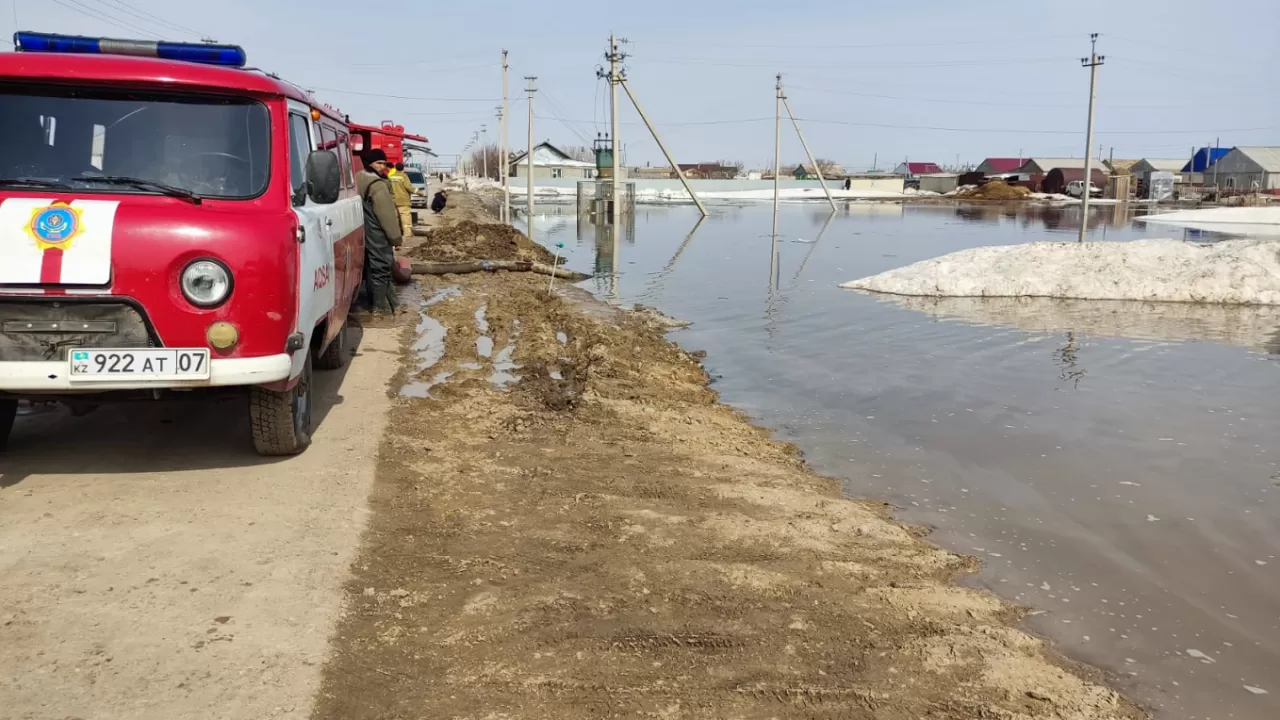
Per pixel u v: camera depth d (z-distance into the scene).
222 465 5.48
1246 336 11.71
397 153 27.02
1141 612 4.42
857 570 4.62
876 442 7.21
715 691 3.40
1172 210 58.94
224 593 3.86
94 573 3.97
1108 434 7.44
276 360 4.82
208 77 5.14
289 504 4.92
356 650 3.52
